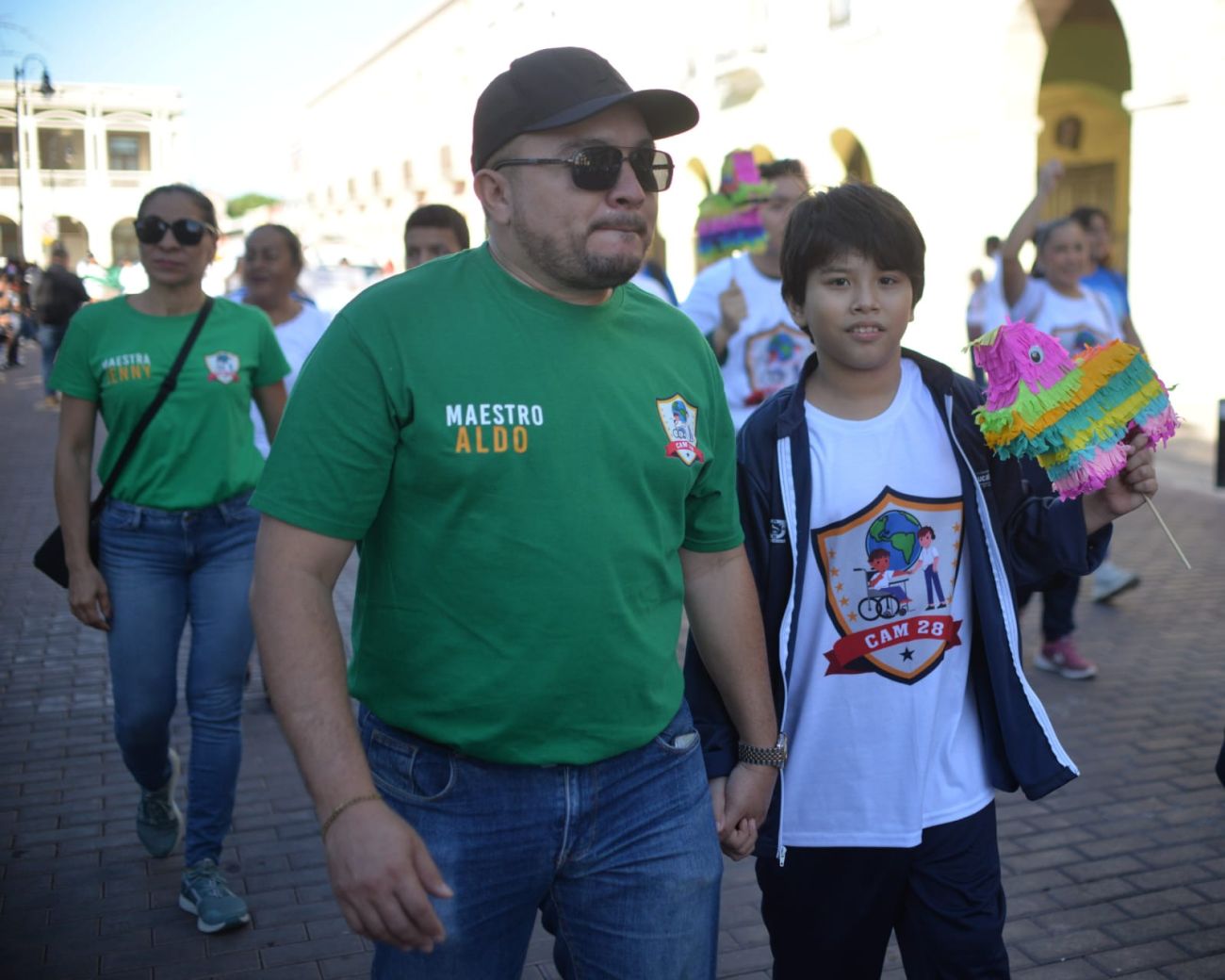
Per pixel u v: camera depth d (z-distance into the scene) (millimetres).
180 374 3443
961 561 2393
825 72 20516
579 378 1922
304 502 1823
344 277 23969
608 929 2027
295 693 1763
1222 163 13219
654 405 1994
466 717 1897
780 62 21656
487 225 1989
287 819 4254
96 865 3908
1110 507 2361
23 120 57094
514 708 1890
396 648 1925
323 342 1887
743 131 23094
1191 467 10734
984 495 2359
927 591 2375
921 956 2400
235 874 3855
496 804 1931
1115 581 6730
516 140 1909
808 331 2422
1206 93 13305
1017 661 2367
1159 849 3887
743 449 2408
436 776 1929
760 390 4871
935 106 17969
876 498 2357
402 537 1895
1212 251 13391
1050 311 5906
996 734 2406
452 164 38531
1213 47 13164
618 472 1932
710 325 4910
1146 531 8711
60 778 4633
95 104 58000
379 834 1678
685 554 2232
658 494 1989
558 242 1895
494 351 1889
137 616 3469
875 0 19078
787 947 2494
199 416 3453
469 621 1883
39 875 3842
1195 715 5055
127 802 4402
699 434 2102
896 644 2371
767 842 2357
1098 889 3648
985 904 2379
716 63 23531
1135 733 4875
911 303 2342
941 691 2395
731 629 2223
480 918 1960
